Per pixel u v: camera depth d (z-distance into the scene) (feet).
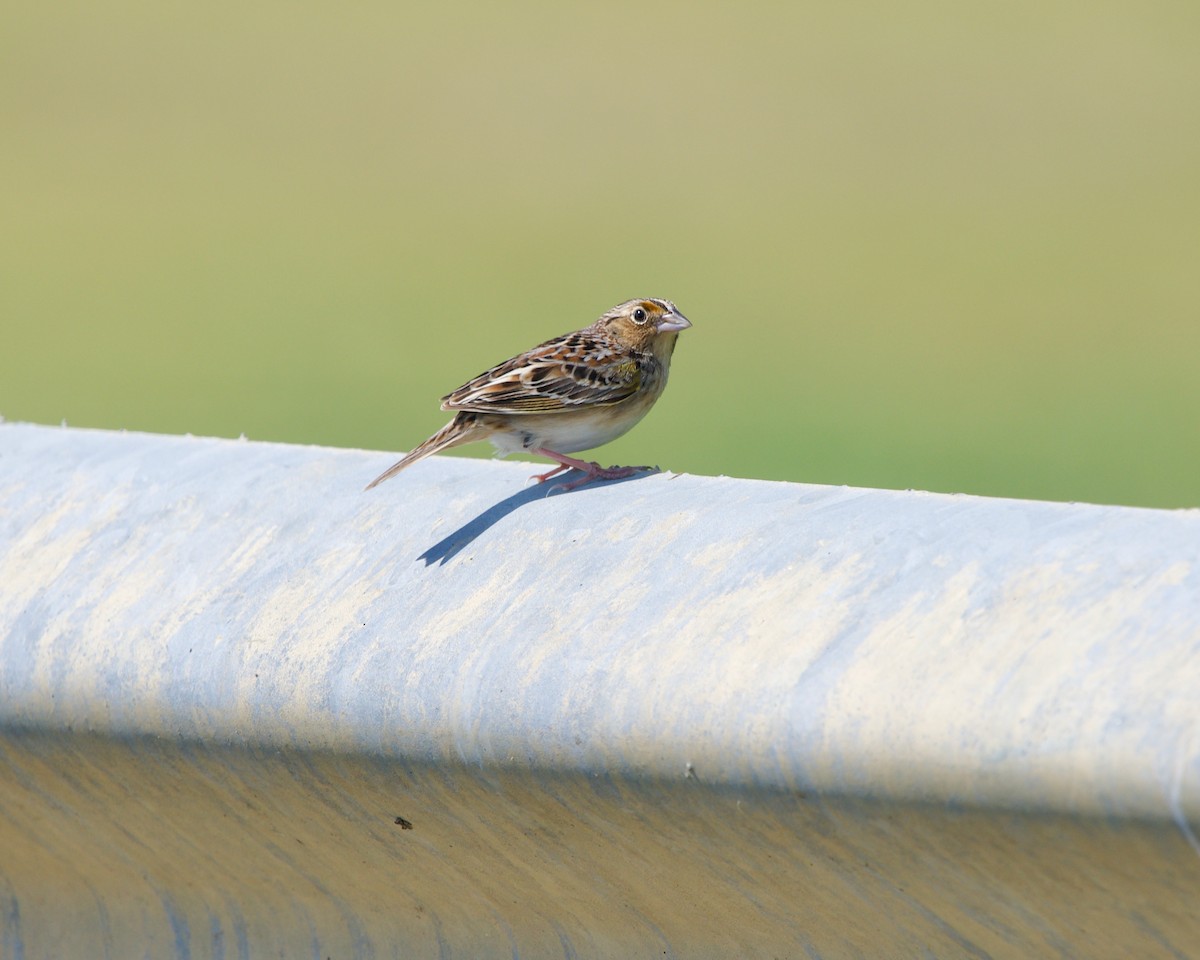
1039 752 15.65
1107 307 136.36
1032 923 16.67
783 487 21.22
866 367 120.67
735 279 143.74
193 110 197.06
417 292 138.51
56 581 23.02
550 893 19.97
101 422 104.63
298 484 23.71
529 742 18.74
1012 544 17.93
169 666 21.22
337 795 20.51
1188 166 176.35
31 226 157.99
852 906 17.80
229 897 22.16
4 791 22.74
